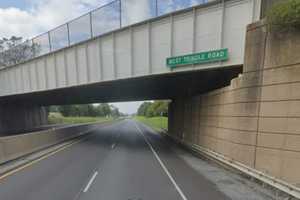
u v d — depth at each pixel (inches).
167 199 317.7
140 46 785.6
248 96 441.4
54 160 583.5
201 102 730.8
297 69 352.5
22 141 631.2
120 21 828.6
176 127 1143.6
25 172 454.6
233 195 335.3
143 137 1304.1
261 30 421.4
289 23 360.8
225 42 607.5
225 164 509.0
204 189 362.6
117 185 377.7
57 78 1086.4
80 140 1080.2
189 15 672.4
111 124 2994.6
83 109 5182.1
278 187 337.1
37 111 2343.8
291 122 352.5
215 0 616.7
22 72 1291.8
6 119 1803.6
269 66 397.7
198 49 657.6
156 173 465.4
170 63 712.4
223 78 816.9
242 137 453.7
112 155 677.3
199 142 741.3
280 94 374.3
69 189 352.8
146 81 906.1
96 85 997.8
